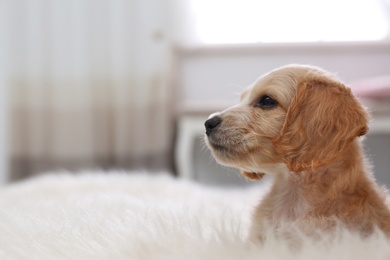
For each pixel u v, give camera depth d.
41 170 2.92
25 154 2.93
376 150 2.30
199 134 2.55
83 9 2.87
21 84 2.89
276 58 3.07
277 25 3.12
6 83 2.90
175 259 0.75
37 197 1.48
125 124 2.90
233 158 1.05
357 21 3.07
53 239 0.83
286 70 1.07
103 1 2.89
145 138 2.90
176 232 0.83
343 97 0.96
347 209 0.91
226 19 3.10
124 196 1.37
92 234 0.84
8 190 1.62
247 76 3.09
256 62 3.08
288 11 3.11
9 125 2.89
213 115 1.10
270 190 1.06
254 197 1.46
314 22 3.10
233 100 2.91
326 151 0.93
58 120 2.88
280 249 0.76
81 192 1.54
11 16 2.88
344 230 0.80
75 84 2.87
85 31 2.88
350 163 0.96
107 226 0.87
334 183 0.94
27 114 2.91
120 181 1.69
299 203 0.98
